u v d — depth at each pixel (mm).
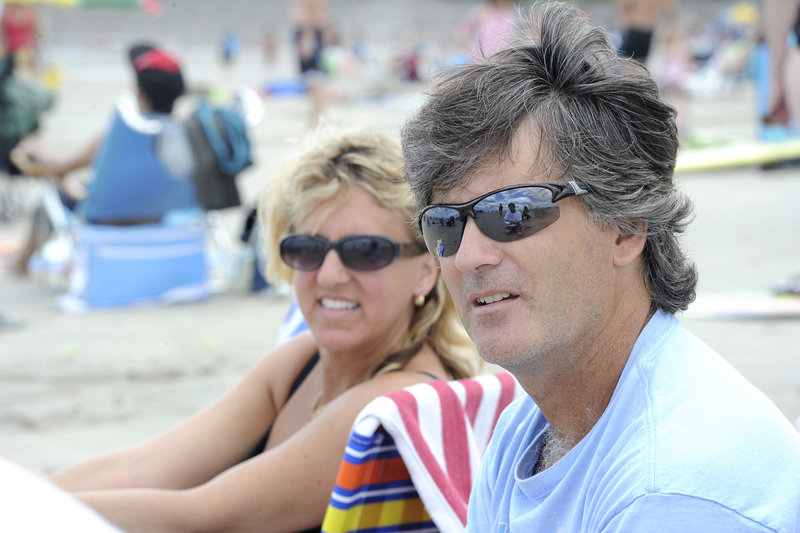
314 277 3393
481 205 2145
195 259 10195
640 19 14492
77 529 1463
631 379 2100
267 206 3621
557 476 2178
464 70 2213
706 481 1844
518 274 2141
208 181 9594
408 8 93188
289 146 3650
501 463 2547
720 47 49031
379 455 2771
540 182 2113
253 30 84250
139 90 9398
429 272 3449
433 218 2242
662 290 2234
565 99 2123
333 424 3195
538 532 2178
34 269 11617
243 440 3896
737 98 36688
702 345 2184
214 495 3152
